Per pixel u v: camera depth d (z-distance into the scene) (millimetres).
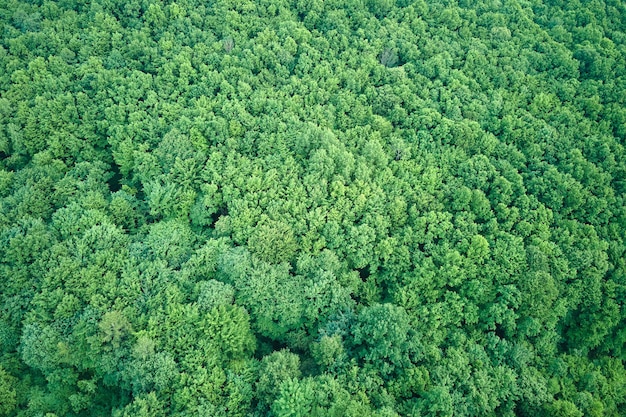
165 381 52594
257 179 65938
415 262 61906
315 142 69312
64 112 73375
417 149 70875
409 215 65625
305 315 60500
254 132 70875
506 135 72188
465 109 73750
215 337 55844
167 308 56438
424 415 50969
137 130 71750
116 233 62594
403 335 54500
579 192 66375
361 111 73938
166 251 62750
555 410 54125
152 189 66812
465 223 63969
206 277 61594
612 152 70750
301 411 50750
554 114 74688
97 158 73625
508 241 62000
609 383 58656
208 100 74188
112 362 54969
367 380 53188
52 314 57344
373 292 62406
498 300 59688
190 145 69875
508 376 55281
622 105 75000
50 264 59312
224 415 51219
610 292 61375
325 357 55000
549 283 58688
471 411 52688
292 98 74688
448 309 58969
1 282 59656
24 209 65125
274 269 59906
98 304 57031
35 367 57250
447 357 55594
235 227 63406
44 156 71062
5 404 55406
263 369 54719
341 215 64500
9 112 73438
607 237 64938
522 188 66688
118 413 50875
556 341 60531
